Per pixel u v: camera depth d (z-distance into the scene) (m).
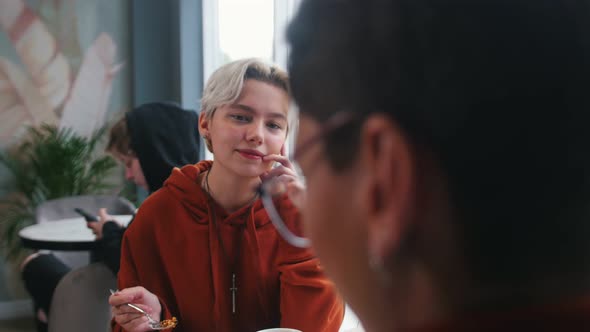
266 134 1.00
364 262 0.30
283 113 1.01
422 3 0.26
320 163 0.31
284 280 1.04
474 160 0.25
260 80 1.00
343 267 0.31
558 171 0.25
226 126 1.00
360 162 0.28
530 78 0.25
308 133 0.31
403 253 0.27
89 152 4.08
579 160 0.25
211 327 1.07
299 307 1.02
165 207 1.09
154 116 1.92
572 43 0.25
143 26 4.29
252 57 1.03
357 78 0.27
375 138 0.27
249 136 0.99
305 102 0.31
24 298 4.01
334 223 0.31
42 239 2.35
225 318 1.06
